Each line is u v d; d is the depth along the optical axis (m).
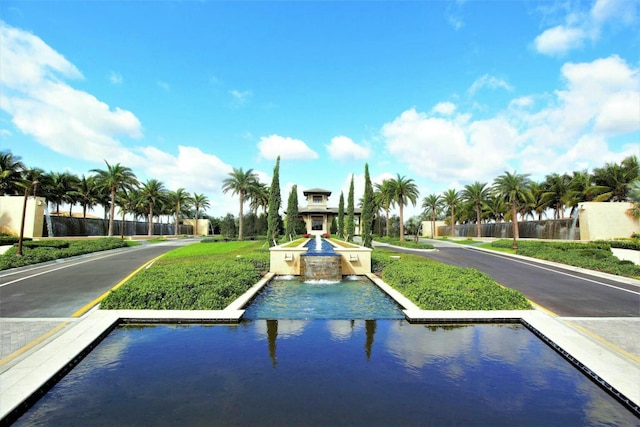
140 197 55.28
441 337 7.19
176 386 5.05
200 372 5.52
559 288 12.67
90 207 48.72
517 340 7.05
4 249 23.20
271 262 16.61
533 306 9.34
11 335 6.85
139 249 29.88
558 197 41.12
